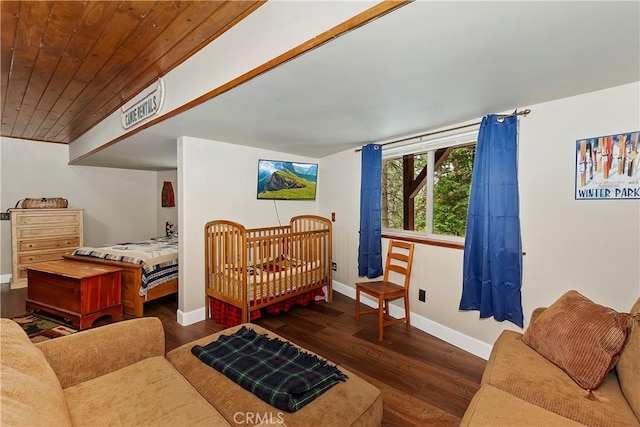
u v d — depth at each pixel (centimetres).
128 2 151
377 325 313
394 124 271
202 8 158
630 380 128
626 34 129
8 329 129
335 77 170
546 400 131
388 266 321
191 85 208
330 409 132
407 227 337
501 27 124
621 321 139
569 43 136
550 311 172
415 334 292
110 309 331
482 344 251
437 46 138
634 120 181
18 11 155
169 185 607
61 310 318
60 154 517
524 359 159
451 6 110
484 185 240
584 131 199
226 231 310
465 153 276
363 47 138
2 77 237
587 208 200
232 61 176
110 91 269
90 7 154
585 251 201
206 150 329
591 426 117
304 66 156
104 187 568
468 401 196
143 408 123
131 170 602
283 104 213
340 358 247
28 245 436
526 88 190
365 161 353
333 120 256
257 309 312
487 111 236
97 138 379
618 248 188
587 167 199
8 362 105
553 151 213
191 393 135
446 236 288
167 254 372
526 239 229
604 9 112
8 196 471
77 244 476
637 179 180
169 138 316
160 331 175
